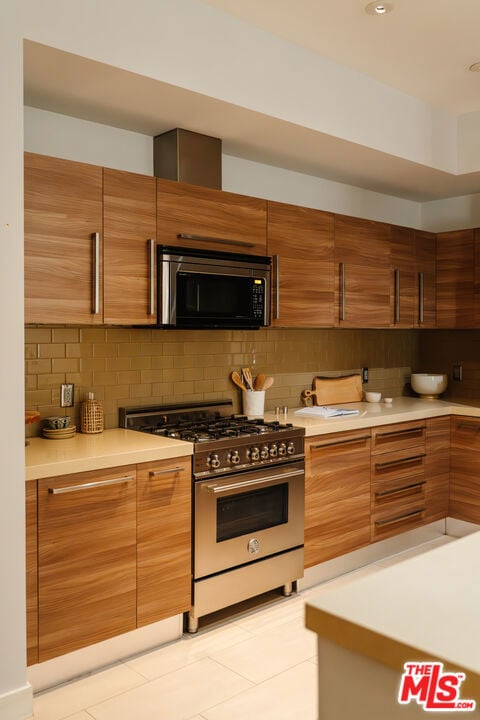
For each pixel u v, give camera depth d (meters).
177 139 3.20
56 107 2.89
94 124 3.10
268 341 4.04
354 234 4.00
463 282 4.50
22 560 2.30
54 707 2.39
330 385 4.41
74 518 2.50
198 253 3.12
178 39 2.65
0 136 2.19
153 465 2.75
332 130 3.32
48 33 2.28
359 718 1.11
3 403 2.23
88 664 2.62
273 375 4.07
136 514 2.70
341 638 1.10
